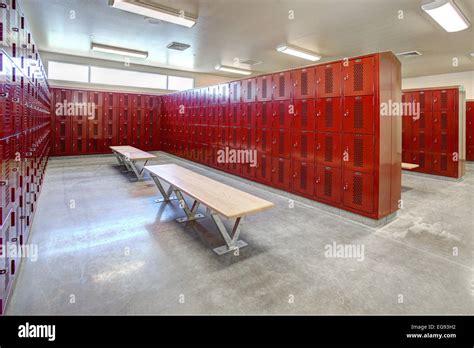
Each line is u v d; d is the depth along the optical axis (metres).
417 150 6.64
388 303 1.91
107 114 9.20
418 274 2.28
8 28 1.92
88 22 5.49
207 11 4.86
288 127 4.41
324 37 6.21
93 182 5.50
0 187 1.63
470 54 7.35
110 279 2.17
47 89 6.88
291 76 4.27
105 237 2.97
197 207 3.71
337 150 3.67
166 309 1.83
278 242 2.90
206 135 6.93
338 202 3.71
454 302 1.92
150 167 4.29
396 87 3.52
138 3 4.42
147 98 9.95
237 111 5.62
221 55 8.09
